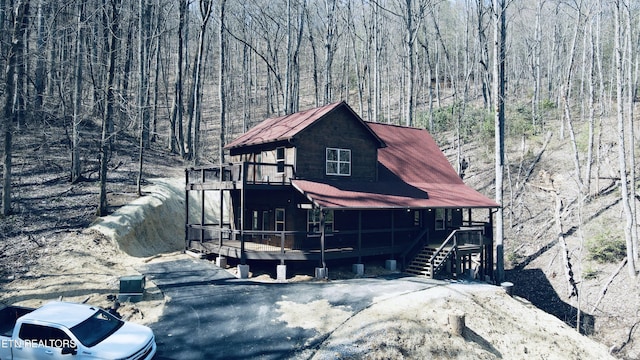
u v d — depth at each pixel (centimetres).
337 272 2069
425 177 2705
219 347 1204
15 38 1998
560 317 2234
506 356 1423
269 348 1205
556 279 2497
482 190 3619
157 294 1571
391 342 1259
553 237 2866
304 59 7725
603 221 2775
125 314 1379
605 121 4044
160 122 5306
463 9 6862
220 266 2039
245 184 1934
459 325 1400
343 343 1238
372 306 1514
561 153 3741
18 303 1389
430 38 6931
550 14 5338
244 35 4903
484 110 4762
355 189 2230
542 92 5731
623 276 2309
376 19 4381
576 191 3198
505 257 2864
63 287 1523
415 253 2331
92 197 2392
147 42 4062
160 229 2469
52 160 2820
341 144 2314
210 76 7394
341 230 2245
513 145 4084
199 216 2869
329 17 4003
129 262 1944
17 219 1969
